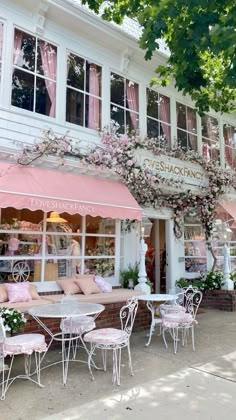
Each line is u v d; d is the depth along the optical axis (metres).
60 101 9.72
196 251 14.34
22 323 7.00
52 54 9.77
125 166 10.55
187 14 6.89
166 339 8.70
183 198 13.48
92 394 5.43
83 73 10.48
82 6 10.20
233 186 14.80
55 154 9.02
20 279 8.83
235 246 15.44
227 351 7.68
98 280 9.88
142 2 7.88
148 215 12.87
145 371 6.43
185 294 9.67
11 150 8.41
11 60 8.80
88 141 10.21
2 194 7.32
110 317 8.98
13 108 8.69
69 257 9.86
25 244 9.02
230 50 6.37
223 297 12.98
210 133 15.01
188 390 5.54
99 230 10.73
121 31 10.91
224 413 4.75
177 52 7.41
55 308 6.60
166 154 12.31
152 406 4.98
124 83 11.70
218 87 10.80
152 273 15.23
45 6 9.36
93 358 7.18
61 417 4.68
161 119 12.83
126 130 11.42
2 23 8.77
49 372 6.41
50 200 8.04
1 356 5.62
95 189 9.52
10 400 5.24
